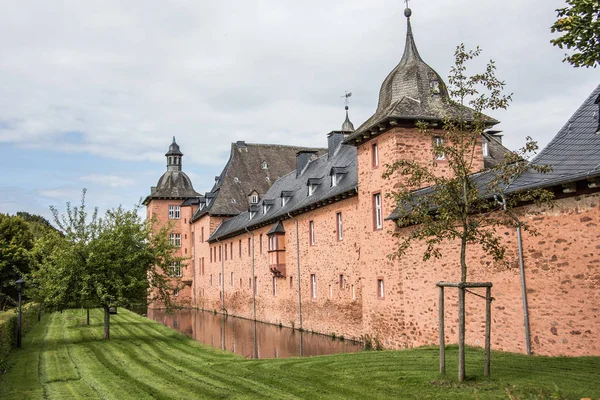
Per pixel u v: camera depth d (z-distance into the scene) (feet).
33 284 69.56
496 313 46.26
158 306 185.78
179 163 212.23
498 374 33.91
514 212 43.93
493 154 87.45
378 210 66.95
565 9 27.17
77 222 69.62
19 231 140.67
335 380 37.45
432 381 33.14
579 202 38.55
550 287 40.83
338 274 84.43
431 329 54.75
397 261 60.95
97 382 42.39
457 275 51.19
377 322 65.87
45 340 71.10
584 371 33.45
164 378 43.37
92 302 70.64
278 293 111.45
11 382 42.80
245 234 135.03
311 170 121.39
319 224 92.27
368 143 68.69
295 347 77.15
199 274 184.03
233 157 181.16
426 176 33.91
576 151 41.16
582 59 26.73
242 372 43.47
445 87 34.96
